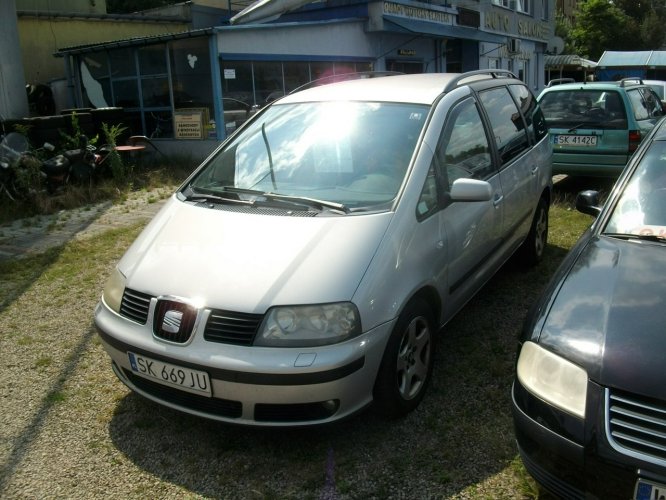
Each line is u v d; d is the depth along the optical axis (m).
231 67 12.42
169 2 27.47
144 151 12.66
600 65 32.72
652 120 8.84
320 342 2.82
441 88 4.16
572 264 3.02
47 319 4.86
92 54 13.72
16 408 3.60
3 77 10.73
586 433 2.25
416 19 16.70
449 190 3.70
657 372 2.23
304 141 4.02
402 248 3.21
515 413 2.55
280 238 3.18
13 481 2.97
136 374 3.15
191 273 3.11
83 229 7.59
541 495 2.69
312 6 16.09
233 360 2.81
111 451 3.17
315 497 2.78
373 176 3.58
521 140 5.16
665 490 2.09
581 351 2.40
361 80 4.73
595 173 8.23
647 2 58.47
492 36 19.78
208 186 4.02
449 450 3.04
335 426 3.29
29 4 16.97
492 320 4.53
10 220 8.12
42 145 10.31
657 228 3.19
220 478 2.94
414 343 3.34
